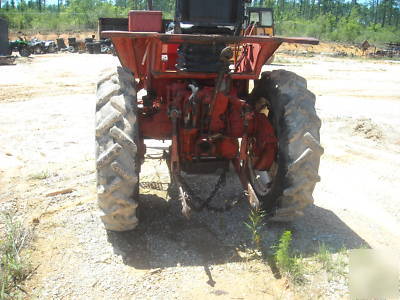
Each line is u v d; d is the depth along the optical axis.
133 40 4.38
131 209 3.83
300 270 3.62
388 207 5.05
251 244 4.05
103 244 3.99
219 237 4.17
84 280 3.48
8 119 8.84
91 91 12.86
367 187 5.66
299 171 3.95
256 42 3.96
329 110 10.94
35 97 11.64
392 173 6.20
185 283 3.48
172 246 3.99
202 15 4.28
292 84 4.19
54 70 19.03
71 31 57.53
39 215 4.52
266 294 3.38
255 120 4.46
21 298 3.22
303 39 3.95
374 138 8.07
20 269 3.48
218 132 4.38
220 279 3.54
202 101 4.14
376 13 128.62
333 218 4.69
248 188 4.11
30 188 5.25
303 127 3.97
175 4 4.29
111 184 3.68
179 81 4.61
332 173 6.14
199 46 4.20
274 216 4.24
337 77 20.08
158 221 4.43
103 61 24.66
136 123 3.86
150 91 4.70
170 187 5.29
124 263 3.72
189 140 4.33
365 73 22.83
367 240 4.24
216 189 4.54
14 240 3.91
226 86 3.89
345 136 8.19
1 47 25.19
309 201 4.08
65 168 5.96
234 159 4.52
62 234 4.15
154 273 3.60
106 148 3.71
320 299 3.33
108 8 64.88
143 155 4.31
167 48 5.07
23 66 20.98
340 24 80.62
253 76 4.42
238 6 4.29
